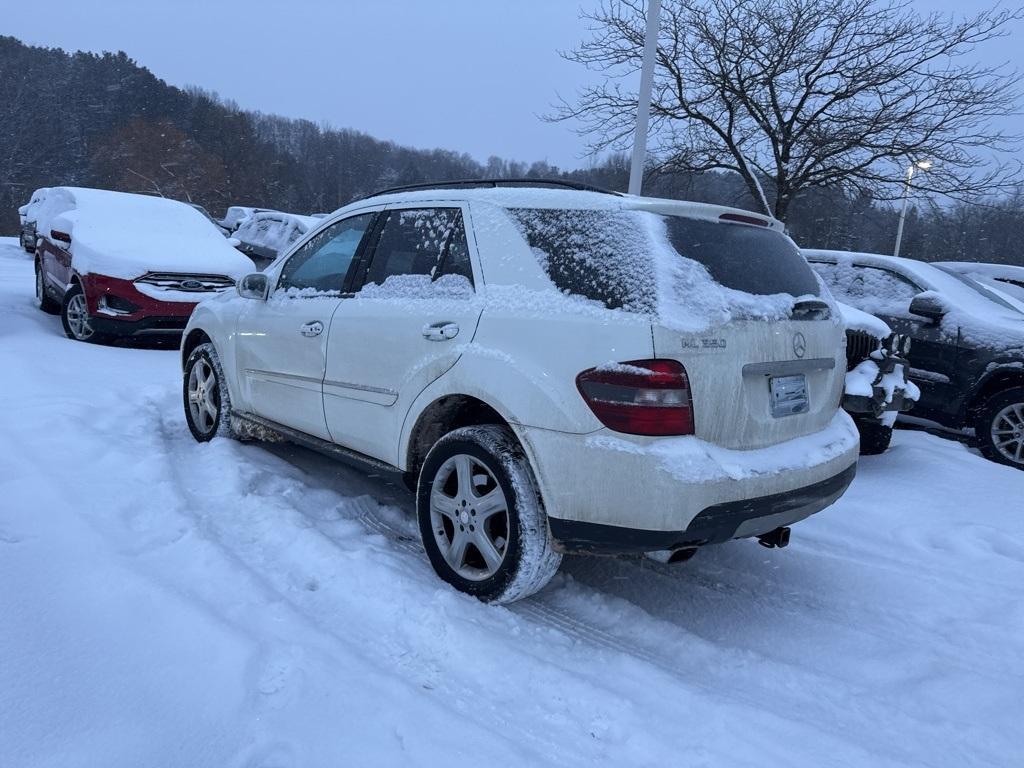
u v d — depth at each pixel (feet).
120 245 29.89
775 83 34.68
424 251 12.30
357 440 12.92
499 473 10.33
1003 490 17.42
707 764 7.82
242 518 13.08
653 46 22.15
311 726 7.73
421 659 9.34
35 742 7.28
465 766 7.35
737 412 9.68
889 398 16.92
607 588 12.28
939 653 10.72
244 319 15.85
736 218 11.01
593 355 9.48
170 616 9.45
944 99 33.47
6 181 280.10
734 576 12.96
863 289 24.53
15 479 13.51
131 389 21.65
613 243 10.00
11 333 29.45
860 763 8.03
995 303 23.81
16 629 9.05
